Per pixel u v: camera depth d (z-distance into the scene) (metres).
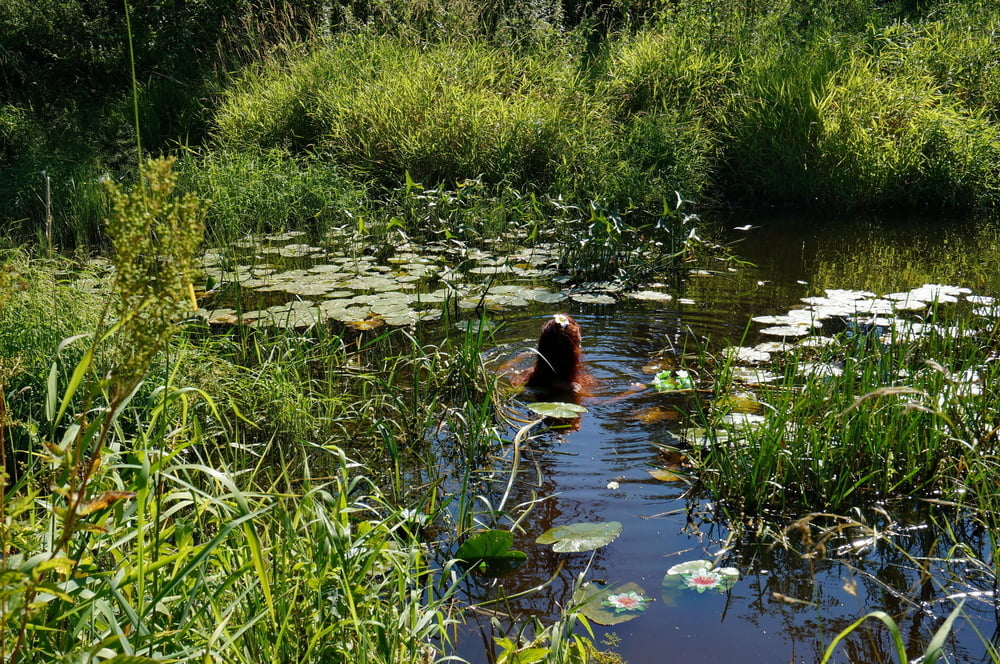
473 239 8.81
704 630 2.91
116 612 2.31
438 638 2.90
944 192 9.75
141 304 1.69
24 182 9.27
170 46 14.14
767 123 10.48
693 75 11.65
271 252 8.33
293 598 2.47
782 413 4.00
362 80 11.45
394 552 2.88
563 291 6.93
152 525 2.59
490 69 11.73
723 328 5.95
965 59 11.65
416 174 10.19
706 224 9.30
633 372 5.24
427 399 4.90
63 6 14.48
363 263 7.88
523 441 4.40
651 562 3.34
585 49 13.23
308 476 3.21
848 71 11.09
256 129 11.25
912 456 3.93
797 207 10.09
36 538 2.37
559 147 10.26
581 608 3.05
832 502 3.71
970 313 5.67
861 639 2.85
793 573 3.26
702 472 4.02
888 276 7.12
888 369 4.63
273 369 4.79
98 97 13.82
